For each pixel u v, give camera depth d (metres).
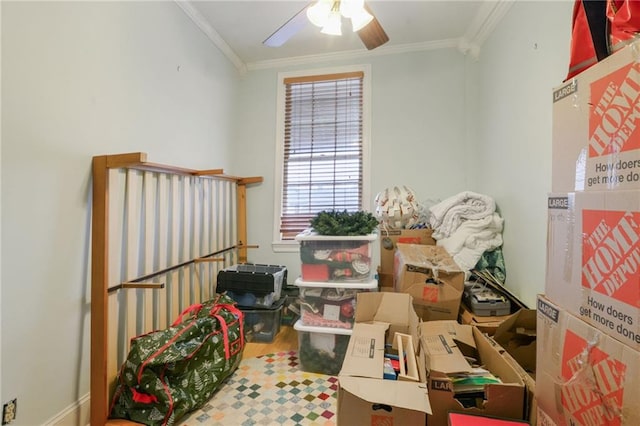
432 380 1.21
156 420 1.41
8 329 1.19
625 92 0.66
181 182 2.18
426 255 2.02
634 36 0.71
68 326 1.42
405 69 2.96
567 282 0.84
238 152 3.21
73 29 1.44
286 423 1.48
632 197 0.64
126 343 1.63
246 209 3.20
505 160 2.21
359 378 1.10
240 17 2.49
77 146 1.46
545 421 0.94
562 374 0.86
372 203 3.01
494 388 1.14
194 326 1.63
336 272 1.93
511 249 2.11
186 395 1.50
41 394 1.30
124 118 1.75
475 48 2.73
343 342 1.92
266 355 2.16
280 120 3.20
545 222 1.72
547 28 1.69
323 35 2.74
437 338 1.55
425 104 2.93
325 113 3.14
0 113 1.15
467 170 2.84
